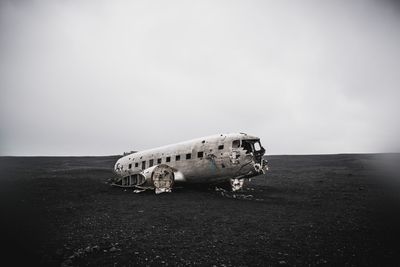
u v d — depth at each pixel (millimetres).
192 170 15672
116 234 7312
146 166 18594
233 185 14891
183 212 10055
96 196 14312
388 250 5969
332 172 27609
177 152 16812
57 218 9164
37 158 58438
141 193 15383
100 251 5980
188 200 12766
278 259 5508
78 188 17953
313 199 12852
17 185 18969
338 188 16594
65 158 59719
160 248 6188
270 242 6559
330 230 7516
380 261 5367
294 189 16594
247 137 15000
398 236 6961
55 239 6875
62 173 29781
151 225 8242
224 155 14609
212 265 5234
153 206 11297
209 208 10781
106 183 21578
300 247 6188
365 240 6645
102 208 10914
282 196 13898
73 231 7594
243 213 9812
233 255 5738
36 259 5578
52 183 20422
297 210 10281
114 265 5242
